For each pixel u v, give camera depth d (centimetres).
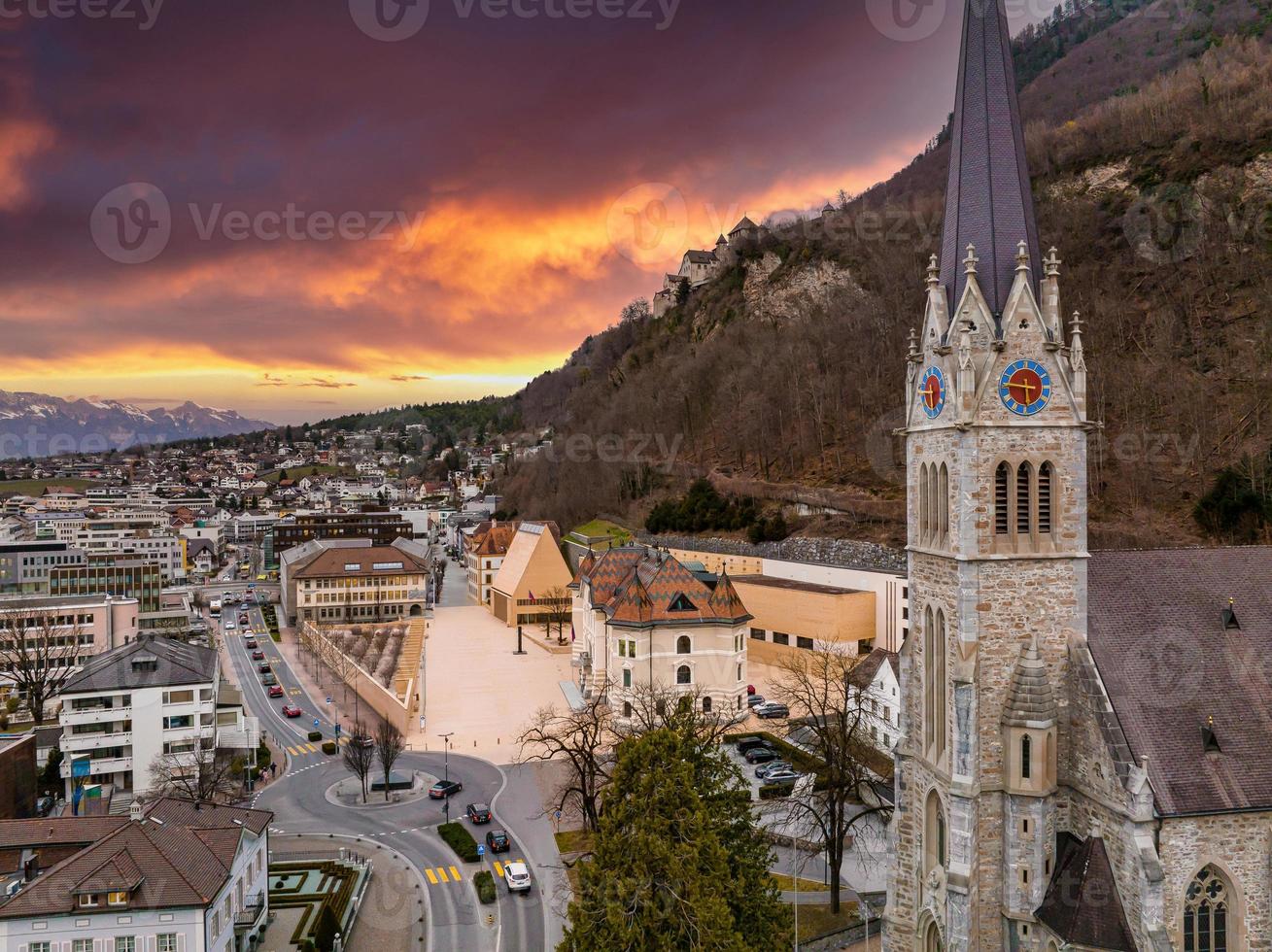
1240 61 19312
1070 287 16100
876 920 6053
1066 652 4141
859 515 15262
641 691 10306
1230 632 4294
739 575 15250
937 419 4228
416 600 19662
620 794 4606
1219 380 13638
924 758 4484
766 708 11175
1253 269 14700
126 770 9844
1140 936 3691
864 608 12650
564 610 18012
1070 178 18712
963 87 4266
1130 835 3738
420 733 11319
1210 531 11544
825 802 7156
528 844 8038
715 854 4288
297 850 8031
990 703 4091
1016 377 4050
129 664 10100
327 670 15325
